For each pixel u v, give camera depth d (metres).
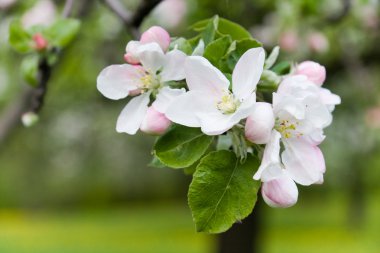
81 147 11.70
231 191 1.56
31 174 20.30
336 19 4.20
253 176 1.56
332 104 1.75
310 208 24.11
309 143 1.63
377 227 18.28
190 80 1.63
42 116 8.30
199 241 14.77
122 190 26.70
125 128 1.73
